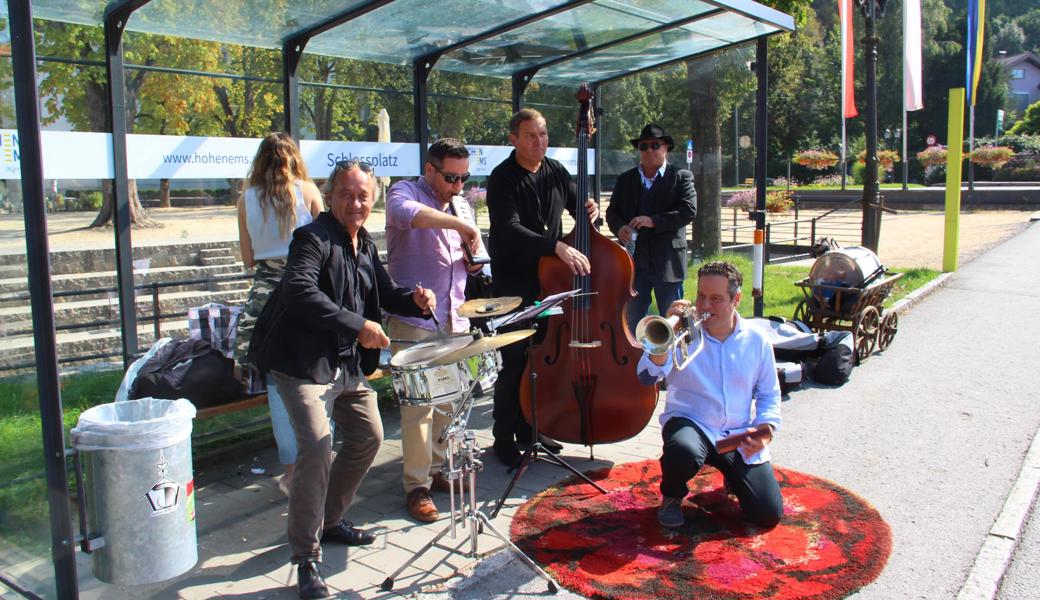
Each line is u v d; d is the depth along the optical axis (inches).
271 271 161.2
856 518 155.4
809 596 126.3
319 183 228.5
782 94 1630.2
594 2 212.1
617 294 172.6
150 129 244.1
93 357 238.8
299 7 192.5
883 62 1806.1
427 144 258.7
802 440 203.6
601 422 174.2
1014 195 1039.0
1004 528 152.9
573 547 143.8
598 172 322.7
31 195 105.0
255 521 159.9
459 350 117.7
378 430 143.2
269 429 213.6
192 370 165.3
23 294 122.3
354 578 134.2
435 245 167.0
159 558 120.1
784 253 641.6
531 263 183.0
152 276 309.9
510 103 295.6
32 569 119.9
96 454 116.6
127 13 177.6
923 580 133.6
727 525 152.9
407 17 211.5
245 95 250.4
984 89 1974.7
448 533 151.4
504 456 187.3
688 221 234.7
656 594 127.1
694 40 259.8
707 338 155.4
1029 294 410.3
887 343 298.7
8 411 127.9
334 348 132.3
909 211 1056.2
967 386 250.7
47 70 216.1
